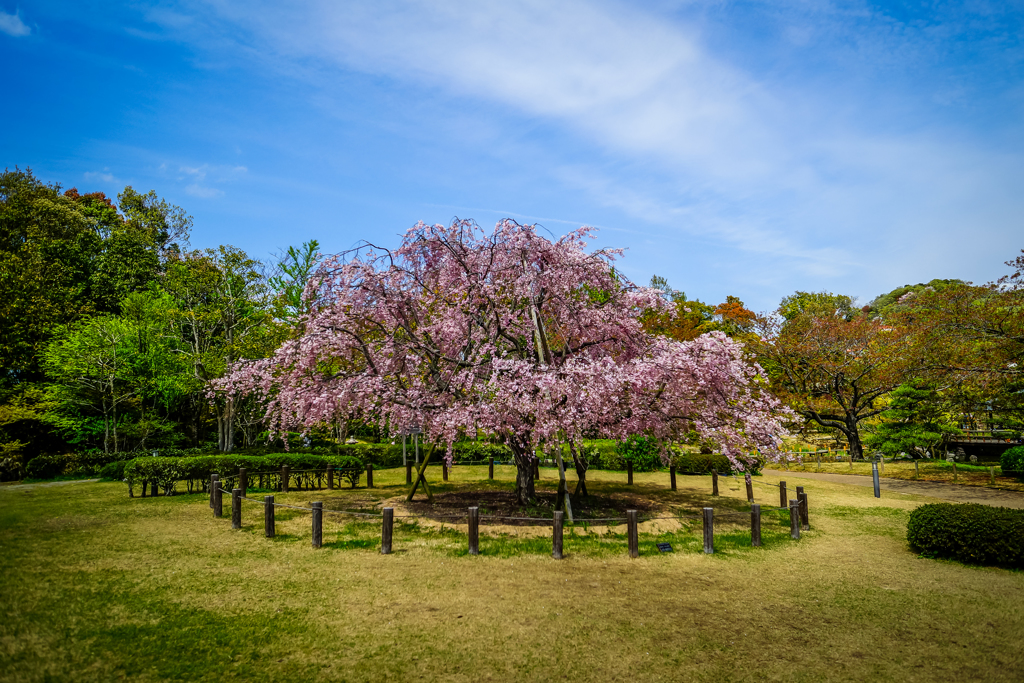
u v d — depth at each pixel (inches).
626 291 492.1
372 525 406.3
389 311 435.5
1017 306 639.8
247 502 494.6
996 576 300.5
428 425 440.5
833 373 921.5
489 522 414.9
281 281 868.6
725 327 1320.1
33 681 172.6
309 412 409.1
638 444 768.9
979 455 985.5
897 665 196.4
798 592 273.3
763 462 515.2
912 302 771.4
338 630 221.0
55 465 692.7
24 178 1094.4
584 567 310.7
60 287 948.6
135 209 1245.7
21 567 284.7
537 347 454.9
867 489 636.7
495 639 215.0
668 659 200.1
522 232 434.9
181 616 229.8
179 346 885.8
